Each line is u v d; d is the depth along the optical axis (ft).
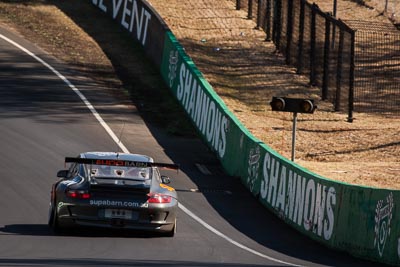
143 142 382.42
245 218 281.33
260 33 561.02
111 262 178.19
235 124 348.59
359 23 596.29
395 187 323.37
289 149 381.60
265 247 234.17
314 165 355.56
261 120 424.05
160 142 387.55
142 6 521.65
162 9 582.76
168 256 195.11
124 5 549.13
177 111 432.25
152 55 498.28
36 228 225.15
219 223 266.98
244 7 605.73
